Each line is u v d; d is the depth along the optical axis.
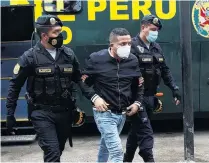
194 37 7.64
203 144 7.25
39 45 4.27
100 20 7.52
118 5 7.50
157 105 5.23
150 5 7.54
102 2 7.50
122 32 4.29
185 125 5.54
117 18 7.52
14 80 4.20
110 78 4.38
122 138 7.89
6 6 7.44
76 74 4.56
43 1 7.45
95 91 4.48
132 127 5.07
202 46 7.66
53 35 4.15
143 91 4.64
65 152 7.03
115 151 4.33
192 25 7.62
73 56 4.38
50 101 4.26
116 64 4.41
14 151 7.19
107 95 4.40
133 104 4.54
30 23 7.86
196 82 7.72
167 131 8.41
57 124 4.36
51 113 4.28
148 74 4.95
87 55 7.53
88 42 7.53
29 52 4.22
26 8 7.79
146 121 4.98
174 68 7.62
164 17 7.57
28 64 4.17
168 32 7.59
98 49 7.53
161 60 5.06
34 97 4.30
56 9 7.45
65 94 4.29
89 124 8.79
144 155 4.98
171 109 7.70
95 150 7.12
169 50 7.61
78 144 7.60
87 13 7.50
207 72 7.71
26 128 7.51
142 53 4.95
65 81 4.28
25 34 7.90
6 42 7.90
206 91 7.75
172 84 5.30
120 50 4.27
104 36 7.54
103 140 4.65
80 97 7.54
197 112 7.80
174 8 7.57
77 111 4.50
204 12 7.59
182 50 5.39
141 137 4.98
